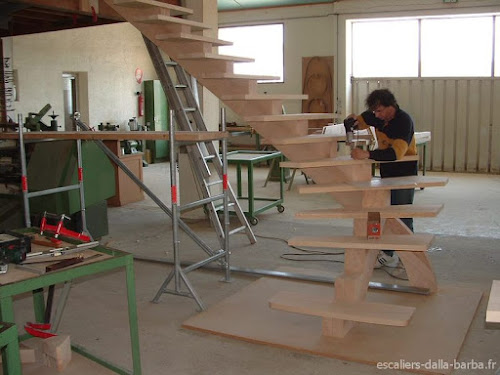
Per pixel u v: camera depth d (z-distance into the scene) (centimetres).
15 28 729
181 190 673
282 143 366
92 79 1112
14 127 547
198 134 378
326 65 1113
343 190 344
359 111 1132
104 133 404
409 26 1080
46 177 520
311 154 394
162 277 450
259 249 528
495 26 1020
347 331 327
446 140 1067
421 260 391
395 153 364
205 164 475
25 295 411
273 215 684
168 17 446
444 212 677
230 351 313
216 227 485
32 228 307
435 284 391
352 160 362
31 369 296
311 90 1133
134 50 1214
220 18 1194
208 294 409
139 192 791
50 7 502
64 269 229
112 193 582
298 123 411
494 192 818
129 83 1205
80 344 324
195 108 497
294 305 317
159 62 492
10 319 215
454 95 1051
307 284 420
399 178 374
